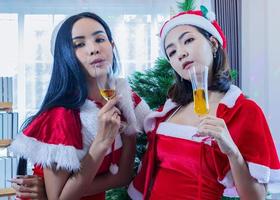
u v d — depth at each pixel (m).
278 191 2.46
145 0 3.06
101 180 1.33
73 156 1.15
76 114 1.24
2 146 2.22
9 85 2.42
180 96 1.34
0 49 2.96
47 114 1.22
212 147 1.15
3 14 2.98
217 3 2.93
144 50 3.04
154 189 1.27
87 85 1.29
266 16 2.96
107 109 1.18
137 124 1.42
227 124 1.16
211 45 1.26
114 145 1.34
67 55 1.25
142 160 1.46
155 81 1.81
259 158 1.09
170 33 1.28
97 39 1.27
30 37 2.99
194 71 1.05
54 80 1.29
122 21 3.04
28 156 1.17
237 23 2.95
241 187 1.08
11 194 1.94
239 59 2.95
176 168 1.21
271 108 2.92
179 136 1.22
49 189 1.19
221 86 1.26
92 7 3.02
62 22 1.32
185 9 1.85
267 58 2.95
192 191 1.17
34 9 3.00
